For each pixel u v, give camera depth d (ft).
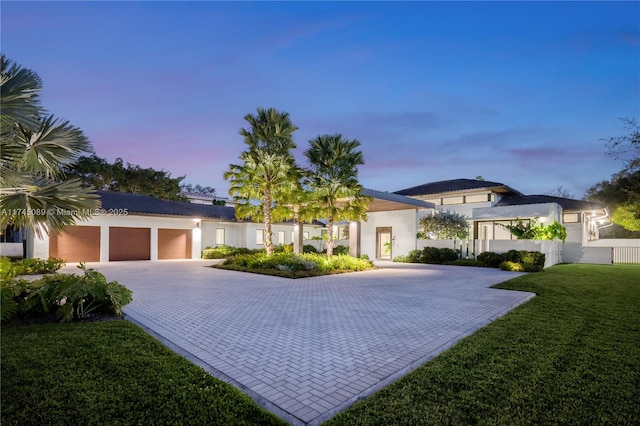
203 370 11.98
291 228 95.76
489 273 45.80
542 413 9.07
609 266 57.31
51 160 13.55
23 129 12.41
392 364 13.09
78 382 10.83
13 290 18.88
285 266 46.65
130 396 9.91
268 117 53.52
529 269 47.80
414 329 18.22
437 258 61.36
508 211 66.03
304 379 11.68
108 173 88.89
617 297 27.02
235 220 79.36
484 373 11.81
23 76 10.51
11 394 10.01
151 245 67.87
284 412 9.42
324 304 24.97
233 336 16.83
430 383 10.98
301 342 15.89
